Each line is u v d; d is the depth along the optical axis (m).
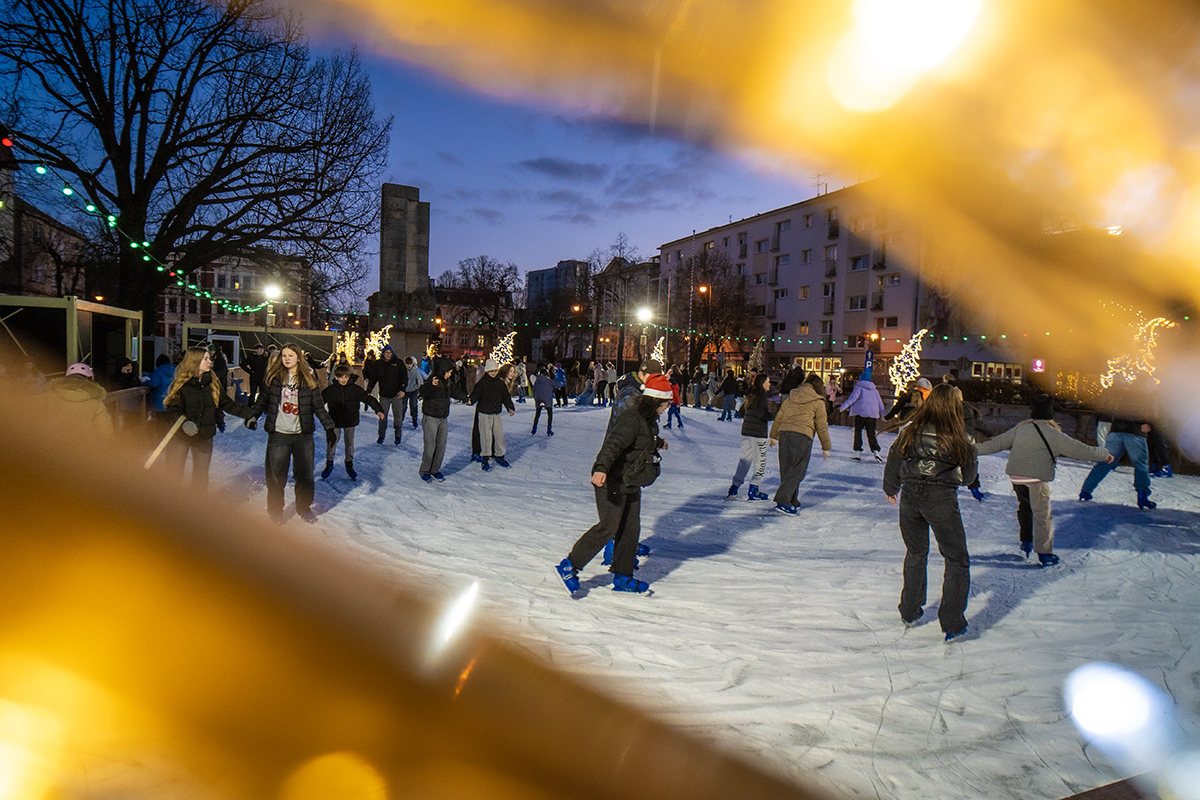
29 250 25.14
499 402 10.37
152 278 18.84
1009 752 2.87
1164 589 5.31
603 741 2.76
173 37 17.66
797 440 8.07
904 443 4.39
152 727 2.37
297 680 2.85
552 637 3.85
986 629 4.39
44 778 2.03
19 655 2.71
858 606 4.80
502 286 70.75
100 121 17.64
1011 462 6.09
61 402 5.11
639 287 66.38
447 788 2.29
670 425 18.27
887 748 2.88
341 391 8.52
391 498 7.69
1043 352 27.61
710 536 6.89
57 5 16.41
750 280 51.06
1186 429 12.37
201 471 6.30
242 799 2.05
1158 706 3.32
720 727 2.97
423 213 31.27
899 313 38.16
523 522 7.02
